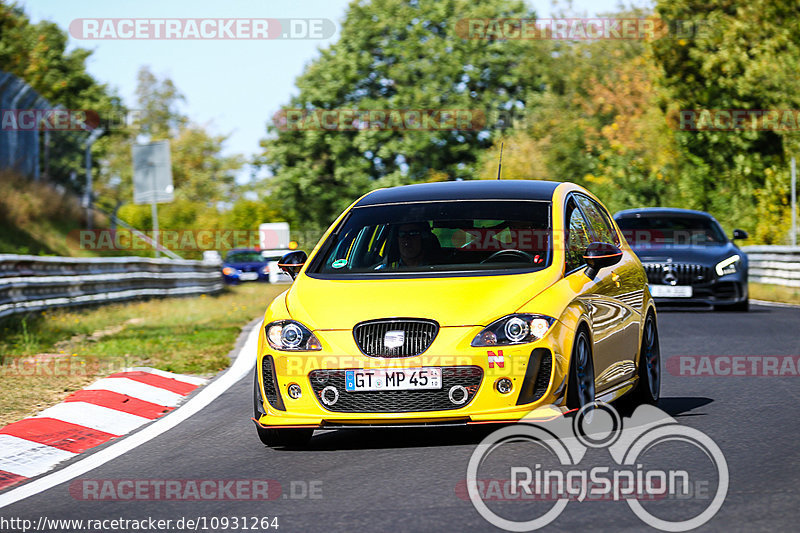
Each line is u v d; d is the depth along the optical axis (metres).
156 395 24.36
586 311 17.78
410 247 18.72
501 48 140.12
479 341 16.44
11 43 125.38
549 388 16.50
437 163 139.38
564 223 19.11
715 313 42.59
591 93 119.62
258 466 16.62
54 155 84.31
